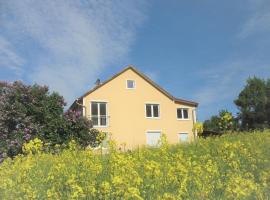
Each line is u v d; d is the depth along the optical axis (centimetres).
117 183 778
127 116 4075
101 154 1267
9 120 2548
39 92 2633
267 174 1022
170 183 861
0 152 2427
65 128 2594
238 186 822
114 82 4088
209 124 4756
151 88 4231
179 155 1134
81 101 3959
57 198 841
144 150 1423
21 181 964
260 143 1538
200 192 843
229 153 1219
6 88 2650
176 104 4322
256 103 5297
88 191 816
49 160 1250
